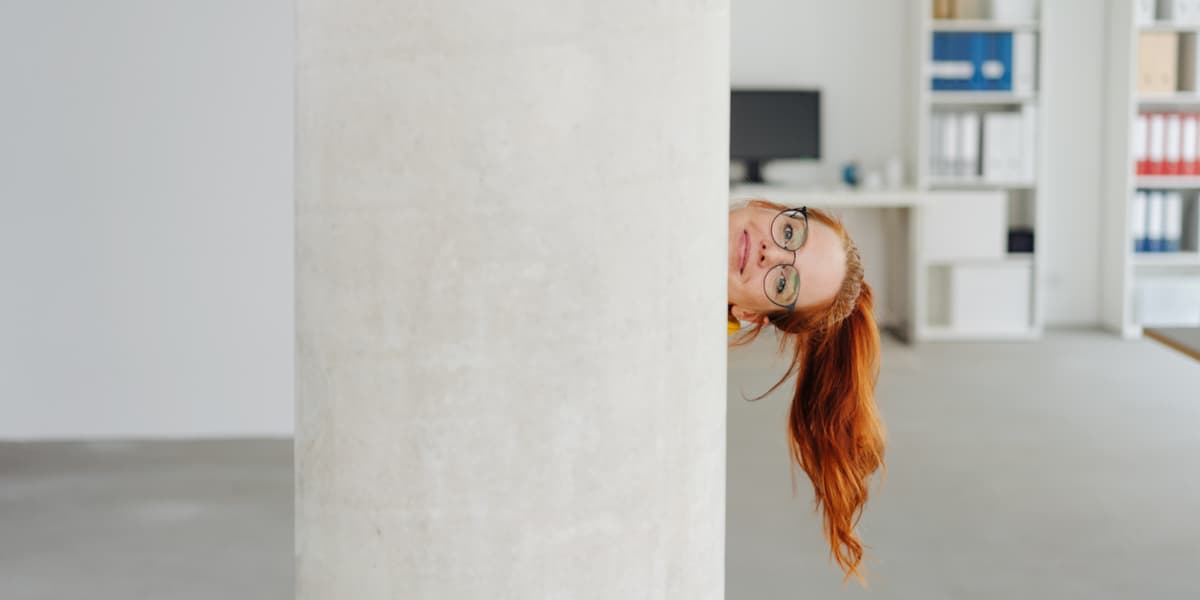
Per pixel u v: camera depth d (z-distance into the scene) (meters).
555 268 1.00
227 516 3.83
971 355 6.83
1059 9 7.73
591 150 1.00
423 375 1.00
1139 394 5.68
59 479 4.24
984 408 5.39
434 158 0.98
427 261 0.99
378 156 0.99
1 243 4.62
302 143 1.04
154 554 3.46
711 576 1.15
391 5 0.98
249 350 4.74
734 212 2.07
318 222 1.03
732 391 5.81
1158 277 7.74
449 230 0.99
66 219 4.63
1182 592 3.12
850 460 2.12
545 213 0.99
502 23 0.97
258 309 4.73
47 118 4.58
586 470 1.03
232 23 4.58
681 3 1.04
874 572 3.28
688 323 1.08
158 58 4.58
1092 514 3.80
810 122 7.59
